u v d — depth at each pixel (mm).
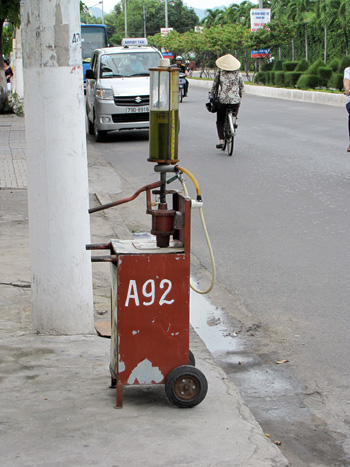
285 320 5773
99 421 3791
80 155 4824
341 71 30578
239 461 3371
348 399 4410
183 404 3967
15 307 5855
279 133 18125
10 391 4188
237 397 4191
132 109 17219
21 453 3428
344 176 11922
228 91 14188
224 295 6406
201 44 49500
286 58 48375
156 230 3973
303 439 3914
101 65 18078
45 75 4648
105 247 4188
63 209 4910
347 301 6133
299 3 42062
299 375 4766
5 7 22812
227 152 14977
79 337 5109
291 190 10875
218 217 9273
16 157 14211
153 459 3379
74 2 4656
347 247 7734
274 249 7750
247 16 51219
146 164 13984
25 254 7402
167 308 3910
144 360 3945
